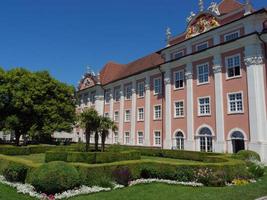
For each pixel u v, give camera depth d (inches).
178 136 1322.6
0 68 1711.4
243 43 1055.0
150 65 1704.0
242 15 1086.4
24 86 1674.5
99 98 2134.6
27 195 462.3
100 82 2188.7
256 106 990.4
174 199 431.2
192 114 1248.8
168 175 583.2
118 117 1882.4
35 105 1675.7
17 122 1643.7
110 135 1903.3
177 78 1370.6
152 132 1521.9
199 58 1246.9
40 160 1040.2
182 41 1331.2
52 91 1782.7
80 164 542.9
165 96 1429.6
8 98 1656.0
